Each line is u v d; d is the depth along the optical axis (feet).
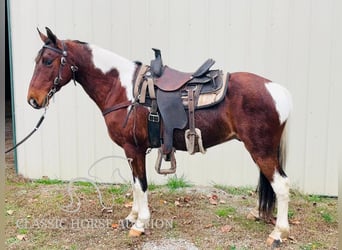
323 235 9.75
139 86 9.00
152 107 8.84
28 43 13.33
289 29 12.17
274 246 8.85
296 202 12.03
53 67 8.95
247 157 13.03
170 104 8.73
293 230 9.98
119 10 12.81
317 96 12.32
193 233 9.74
